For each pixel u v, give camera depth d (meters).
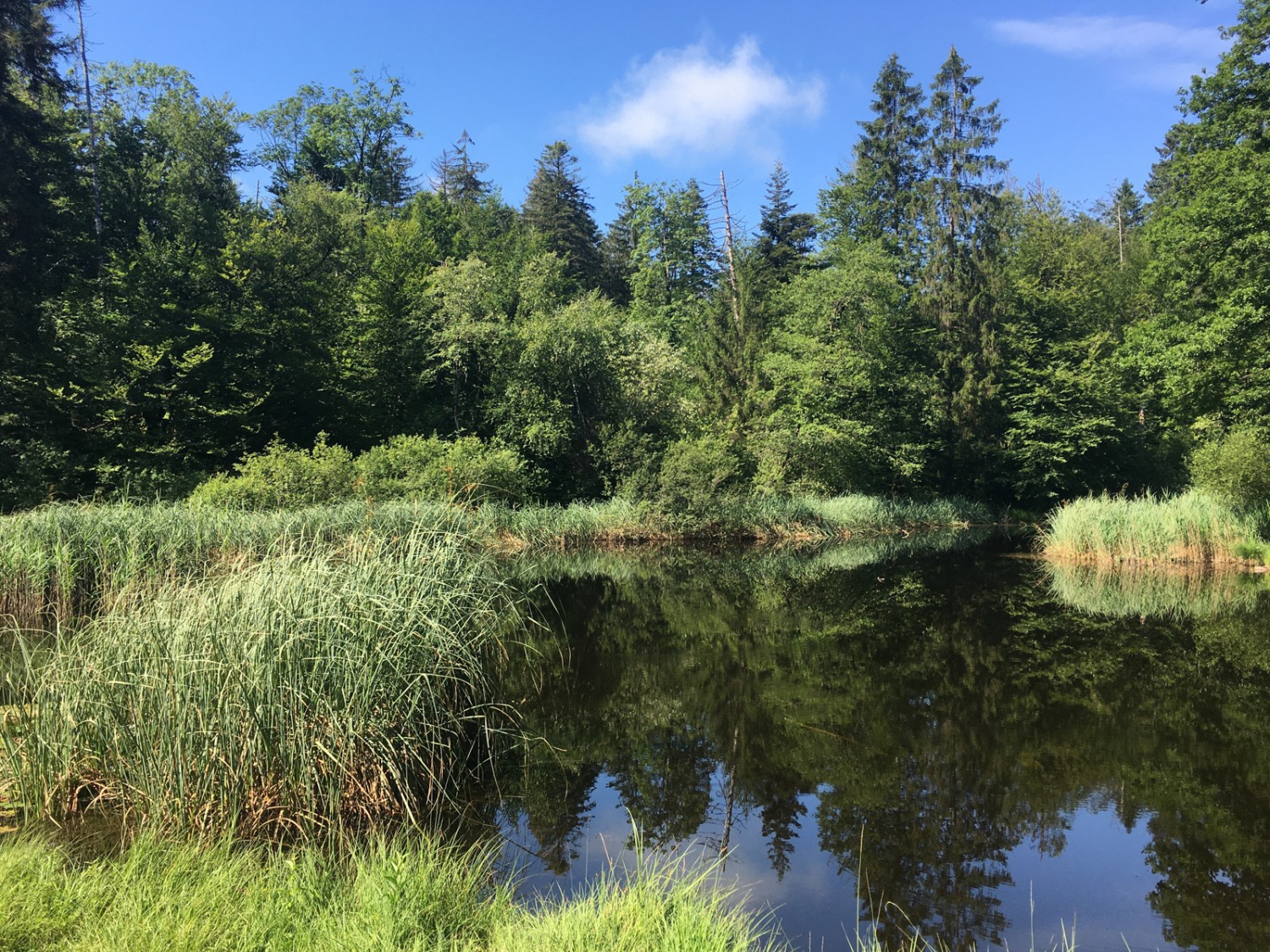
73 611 9.14
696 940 2.66
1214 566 15.82
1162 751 6.05
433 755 5.02
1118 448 28.59
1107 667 8.65
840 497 25.39
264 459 16.66
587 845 4.37
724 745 6.20
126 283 20.03
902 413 27.31
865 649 9.55
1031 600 12.84
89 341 18.59
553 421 23.78
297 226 26.58
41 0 17.70
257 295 23.14
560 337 24.11
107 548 9.55
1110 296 31.38
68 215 19.14
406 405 26.20
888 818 4.88
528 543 19.33
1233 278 16.75
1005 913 3.76
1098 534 17.20
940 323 27.84
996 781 5.49
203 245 22.47
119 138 22.73
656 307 38.19
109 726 4.32
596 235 45.69
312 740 4.39
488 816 4.73
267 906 2.90
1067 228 34.09
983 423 27.00
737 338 27.50
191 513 11.11
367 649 4.74
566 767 5.66
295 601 4.67
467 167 46.59
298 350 23.38
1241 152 16.44
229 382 21.17
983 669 8.56
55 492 15.97
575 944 2.65
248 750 4.25
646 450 23.25
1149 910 3.82
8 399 17.11
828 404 26.25
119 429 18.36
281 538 6.50
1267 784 5.43
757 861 4.28
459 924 2.93
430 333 25.25
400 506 12.66
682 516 21.67
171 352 20.02
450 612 5.91
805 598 13.21
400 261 26.91
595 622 11.20
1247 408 17.22
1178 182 21.31
